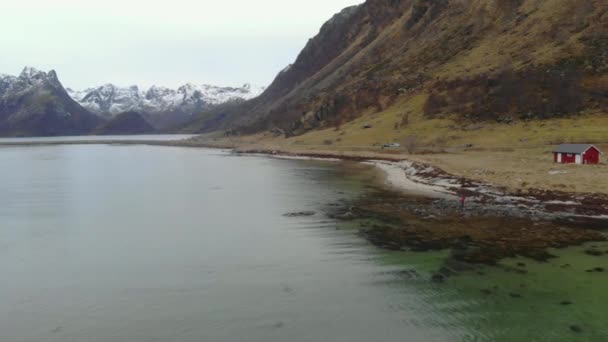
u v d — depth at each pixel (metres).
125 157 183.62
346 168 113.62
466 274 35.09
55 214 62.84
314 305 30.53
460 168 83.06
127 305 31.30
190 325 28.14
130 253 43.41
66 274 37.75
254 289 33.53
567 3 196.12
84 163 152.88
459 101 168.88
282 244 45.03
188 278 36.19
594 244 41.44
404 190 74.94
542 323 27.08
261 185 88.25
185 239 48.09
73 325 28.62
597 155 78.25
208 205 68.00
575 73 148.62
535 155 93.50
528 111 141.88
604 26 167.12
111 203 71.25
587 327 26.48
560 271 35.00
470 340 25.50
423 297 31.23
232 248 44.22
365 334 26.48
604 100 133.12
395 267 37.25
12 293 33.78
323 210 60.75
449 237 45.16
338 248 42.97
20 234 51.44
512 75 162.75
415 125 162.75
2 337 27.22
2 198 77.12
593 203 54.41
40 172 121.56
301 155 159.62
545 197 58.91
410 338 25.94
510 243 42.47
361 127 186.00
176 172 117.62
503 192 63.81
